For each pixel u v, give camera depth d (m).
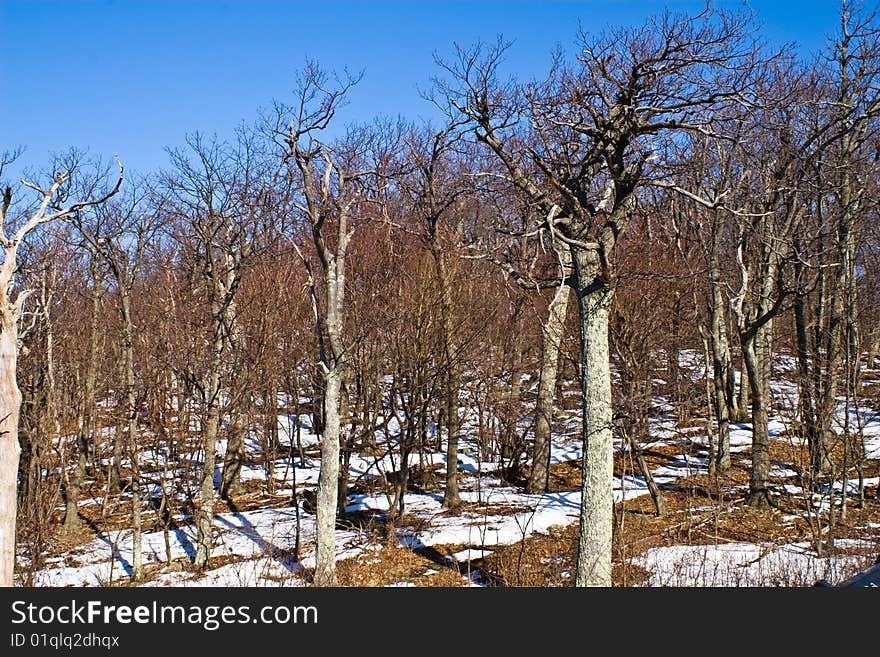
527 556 16.64
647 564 15.33
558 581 14.47
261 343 21.47
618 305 18.28
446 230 21.56
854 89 20.50
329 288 14.92
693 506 20.19
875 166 20.69
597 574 12.12
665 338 23.75
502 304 24.00
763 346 24.31
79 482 22.03
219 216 19.36
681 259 20.73
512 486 24.19
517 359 25.62
